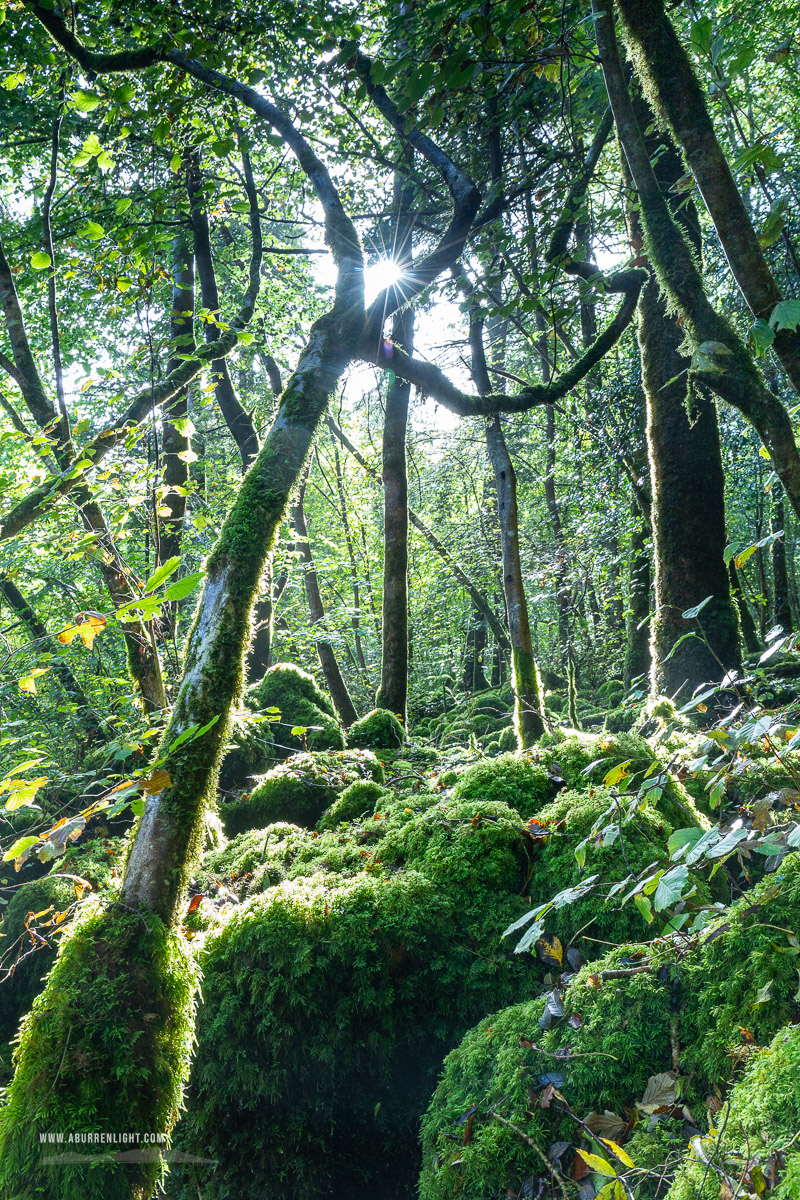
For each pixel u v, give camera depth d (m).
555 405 10.39
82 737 5.16
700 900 2.33
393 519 7.00
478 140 5.42
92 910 2.18
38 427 5.52
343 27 4.55
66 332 10.07
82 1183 1.79
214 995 2.52
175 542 6.52
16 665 4.32
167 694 5.16
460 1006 2.53
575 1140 1.84
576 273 5.57
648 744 3.35
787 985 1.77
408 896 2.68
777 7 4.84
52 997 1.99
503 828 2.92
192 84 4.72
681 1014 1.96
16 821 4.77
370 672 16.50
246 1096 2.46
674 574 4.97
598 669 14.80
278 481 2.76
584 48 3.49
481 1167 1.86
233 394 7.93
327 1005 2.51
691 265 2.22
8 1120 1.87
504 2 2.60
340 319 3.17
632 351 8.96
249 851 3.71
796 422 4.25
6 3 4.27
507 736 8.35
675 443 5.04
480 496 15.63
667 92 1.97
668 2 3.12
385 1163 2.47
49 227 5.25
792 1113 1.41
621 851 2.57
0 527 4.75
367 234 6.76
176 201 5.39
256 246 6.95
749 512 12.47
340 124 5.96
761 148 1.68
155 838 2.25
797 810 2.21
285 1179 2.43
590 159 4.67
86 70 3.99
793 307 1.64
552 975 2.51
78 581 7.37
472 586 14.05
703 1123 1.70
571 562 11.26
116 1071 1.89
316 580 12.86
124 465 4.48
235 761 5.68
